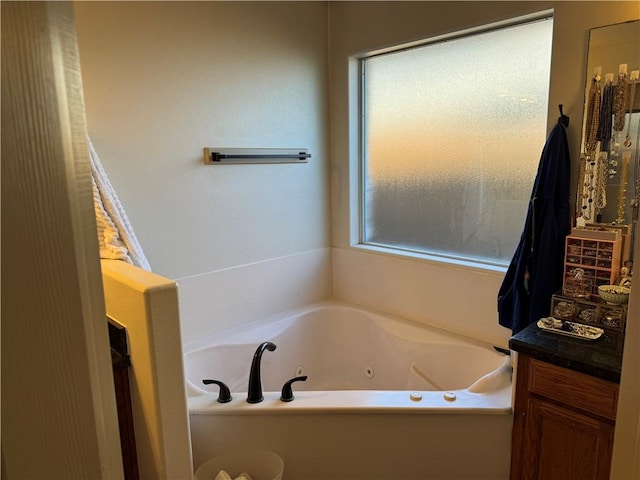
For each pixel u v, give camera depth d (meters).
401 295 2.85
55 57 0.46
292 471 1.88
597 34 1.87
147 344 1.42
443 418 1.78
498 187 2.47
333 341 3.06
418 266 2.73
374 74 2.96
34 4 0.44
